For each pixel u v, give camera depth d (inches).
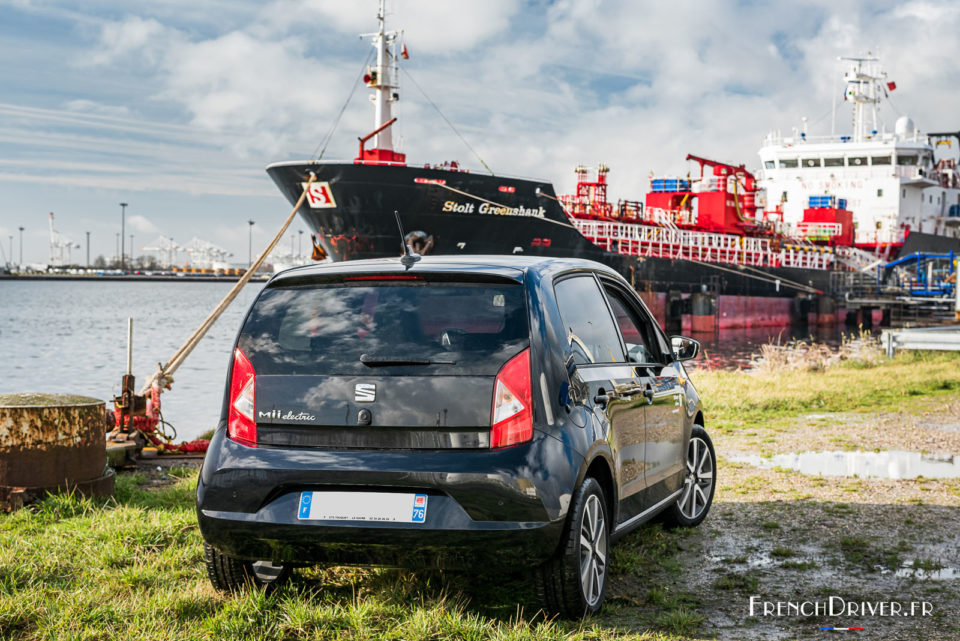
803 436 392.8
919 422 438.3
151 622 145.3
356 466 145.4
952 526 228.8
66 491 230.4
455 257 171.3
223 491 150.6
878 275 2393.0
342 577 177.9
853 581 183.0
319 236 1416.1
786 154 2485.2
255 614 150.8
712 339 1811.0
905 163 2410.2
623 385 179.0
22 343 1528.1
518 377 146.7
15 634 142.4
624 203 1911.9
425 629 143.0
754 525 232.1
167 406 714.8
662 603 167.8
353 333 154.1
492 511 141.9
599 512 164.4
